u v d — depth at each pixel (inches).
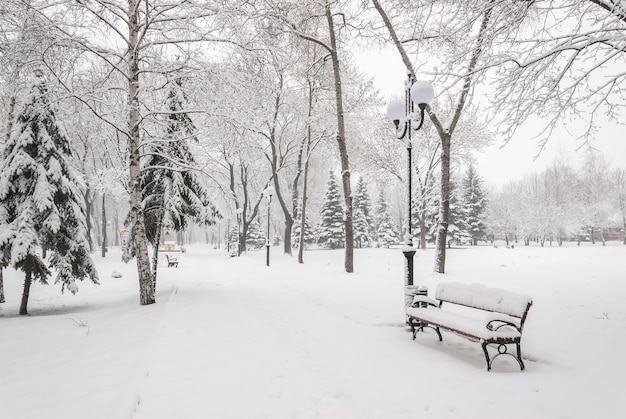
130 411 148.9
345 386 179.9
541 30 291.1
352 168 1282.0
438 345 248.5
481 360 217.8
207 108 404.2
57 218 405.7
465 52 296.8
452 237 1985.7
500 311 213.5
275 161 1247.5
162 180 494.3
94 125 430.6
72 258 434.3
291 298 434.0
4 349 252.1
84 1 354.6
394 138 1172.5
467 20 292.7
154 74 424.5
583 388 172.6
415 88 285.3
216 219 525.0
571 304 366.3
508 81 290.4
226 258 1350.9
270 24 477.7
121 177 522.3
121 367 208.7
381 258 1108.5
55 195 427.8
